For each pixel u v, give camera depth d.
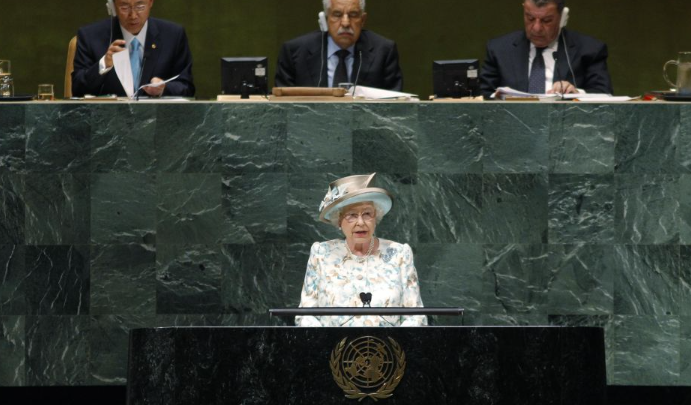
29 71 42.22
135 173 23.50
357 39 31.45
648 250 23.62
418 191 23.66
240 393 15.62
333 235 23.67
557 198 23.62
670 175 23.52
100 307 23.62
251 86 27.20
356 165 23.61
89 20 42.22
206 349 15.65
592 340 15.62
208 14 42.47
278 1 42.44
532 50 31.02
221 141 23.50
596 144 23.53
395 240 23.75
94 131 23.41
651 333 23.69
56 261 23.56
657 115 23.45
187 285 23.67
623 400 25.16
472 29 42.47
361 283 19.20
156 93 27.28
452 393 15.59
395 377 15.60
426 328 15.62
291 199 23.61
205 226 23.62
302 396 15.62
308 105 23.48
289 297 23.73
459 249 23.73
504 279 23.75
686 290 23.62
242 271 23.69
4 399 25.02
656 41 42.19
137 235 23.59
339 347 15.62
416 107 23.50
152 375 15.66
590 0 42.22
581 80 30.77
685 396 25.02
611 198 23.61
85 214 23.50
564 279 23.70
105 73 28.47
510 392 15.55
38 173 23.42
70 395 25.16
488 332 15.57
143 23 30.36
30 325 23.62
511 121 23.53
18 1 42.03
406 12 42.50
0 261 23.53
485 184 23.62
